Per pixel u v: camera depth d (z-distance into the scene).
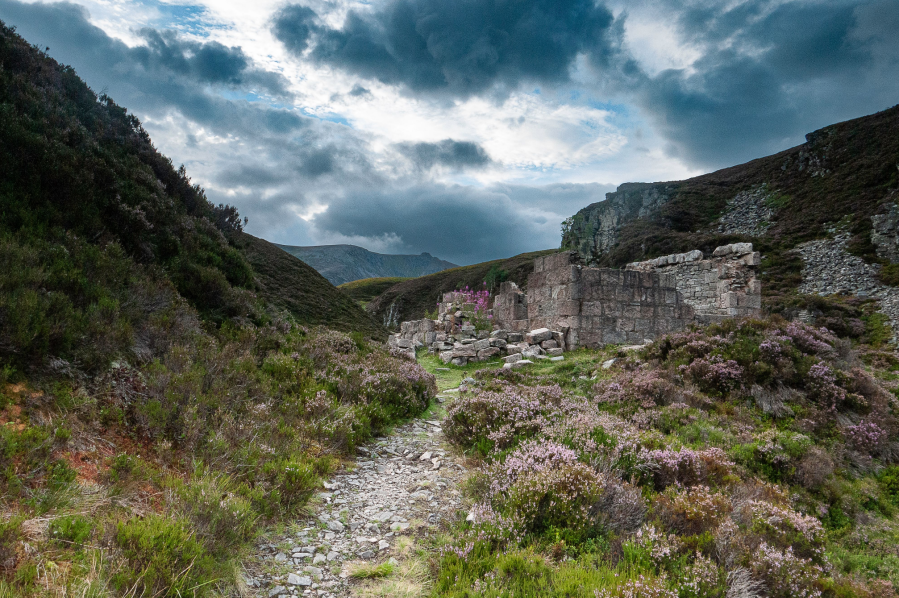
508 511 4.70
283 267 43.97
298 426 6.86
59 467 3.74
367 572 3.90
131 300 6.88
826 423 8.60
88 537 3.32
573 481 4.91
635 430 7.10
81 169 8.58
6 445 3.62
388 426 8.47
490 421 7.54
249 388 7.28
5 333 4.56
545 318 18.20
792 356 10.09
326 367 9.60
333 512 5.04
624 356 13.13
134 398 5.44
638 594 3.32
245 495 4.68
